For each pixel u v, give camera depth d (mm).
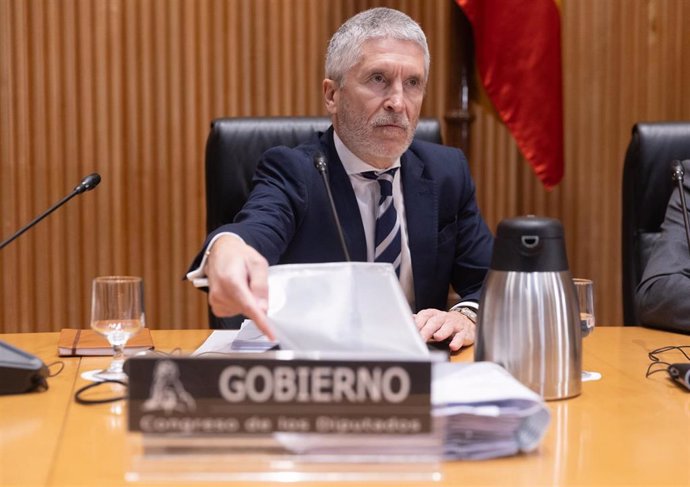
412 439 1096
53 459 1190
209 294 1433
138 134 3658
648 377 1688
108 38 3617
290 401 1093
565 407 1463
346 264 1440
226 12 3662
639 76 3865
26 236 3627
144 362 1089
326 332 1339
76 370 1720
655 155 2680
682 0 3857
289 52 3699
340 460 1090
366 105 2199
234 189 2520
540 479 1112
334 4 3703
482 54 3434
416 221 2357
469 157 3689
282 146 2338
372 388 1095
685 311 2178
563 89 3803
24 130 3596
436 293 2396
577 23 3840
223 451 1089
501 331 1486
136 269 3689
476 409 1171
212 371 1091
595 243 3900
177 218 3693
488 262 2443
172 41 3646
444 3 3748
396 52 2191
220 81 3676
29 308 3639
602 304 3930
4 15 3555
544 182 3469
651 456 1210
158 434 1085
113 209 3664
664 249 2385
